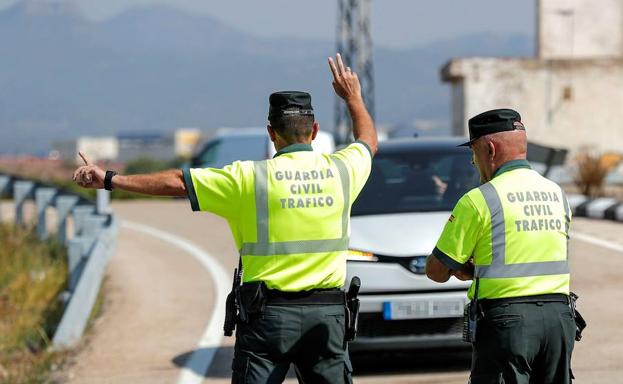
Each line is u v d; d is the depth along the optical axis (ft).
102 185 63.93
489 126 65.87
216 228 262.88
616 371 105.60
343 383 64.39
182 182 63.46
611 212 242.37
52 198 237.04
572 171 334.85
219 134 360.07
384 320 103.96
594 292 149.59
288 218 63.72
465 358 115.55
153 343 132.05
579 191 299.79
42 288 182.50
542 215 64.54
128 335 137.80
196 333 137.08
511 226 63.98
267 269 63.57
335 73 69.15
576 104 389.39
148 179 63.62
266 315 63.16
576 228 225.35
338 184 64.75
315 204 63.98
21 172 408.67
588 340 120.16
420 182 120.06
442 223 109.91
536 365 64.75
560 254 64.69
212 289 172.35
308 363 64.54
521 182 65.05
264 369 63.52
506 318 63.21
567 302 64.49
